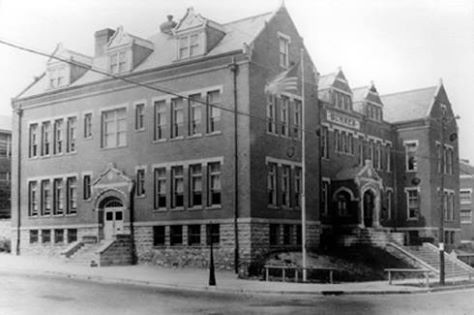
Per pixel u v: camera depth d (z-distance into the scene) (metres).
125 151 42.28
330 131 47.81
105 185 42.75
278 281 31.84
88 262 39.12
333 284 31.22
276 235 39.41
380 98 61.06
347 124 49.97
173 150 40.12
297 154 41.69
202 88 39.09
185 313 19.78
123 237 40.72
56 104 46.06
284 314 19.73
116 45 43.12
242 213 37.06
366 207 49.19
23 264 37.59
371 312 20.67
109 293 25.12
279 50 40.53
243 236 36.88
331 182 47.53
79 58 46.16
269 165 39.12
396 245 45.28
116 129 43.09
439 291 30.75
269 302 23.34
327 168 47.09
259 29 39.16
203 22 39.34
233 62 37.81
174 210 39.78
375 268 39.28
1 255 45.62
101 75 44.12
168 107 40.44
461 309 22.02
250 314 19.66
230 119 37.84
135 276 32.12
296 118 42.09
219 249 37.59
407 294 28.33
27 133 47.53
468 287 34.16
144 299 23.44
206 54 39.25
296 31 42.56
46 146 46.72
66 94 45.47
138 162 41.59
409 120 56.47
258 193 37.56
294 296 26.02
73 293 24.73
